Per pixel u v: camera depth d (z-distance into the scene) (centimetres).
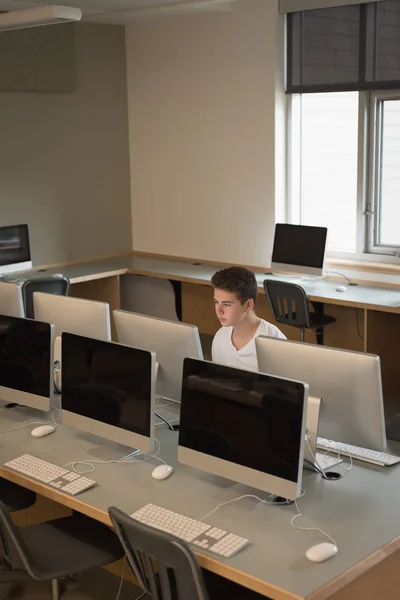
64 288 580
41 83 654
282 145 629
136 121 727
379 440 277
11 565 284
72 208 701
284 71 617
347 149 615
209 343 685
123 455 307
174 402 362
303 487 274
